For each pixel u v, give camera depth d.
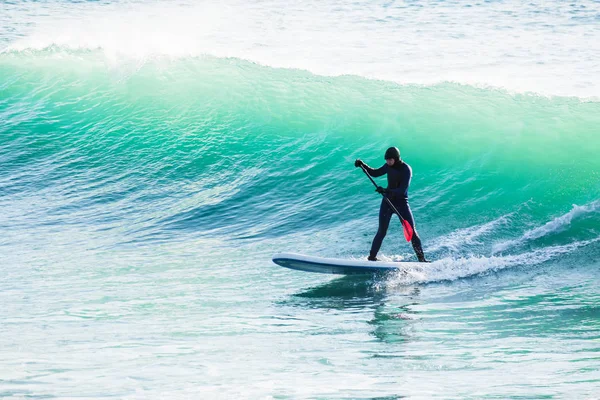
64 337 25.64
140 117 61.78
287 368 22.11
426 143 51.56
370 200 45.81
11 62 73.06
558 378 20.77
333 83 63.16
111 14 103.75
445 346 24.89
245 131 57.56
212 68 68.00
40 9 109.06
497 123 52.94
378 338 26.00
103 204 48.81
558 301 30.55
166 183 52.09
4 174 54.72
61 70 70.94
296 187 49.00
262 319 28.56
